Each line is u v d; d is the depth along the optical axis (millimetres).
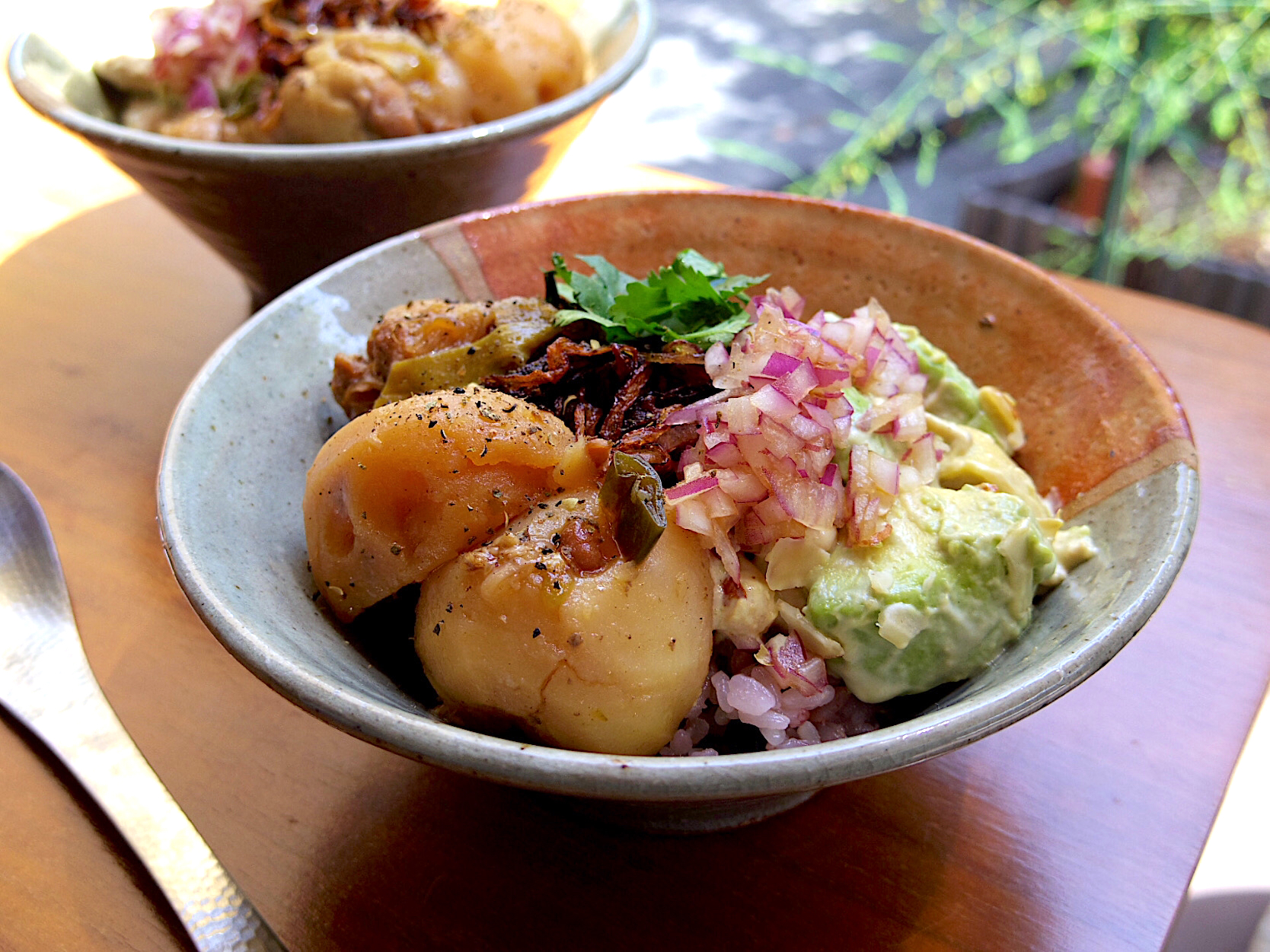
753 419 186
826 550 188
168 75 322
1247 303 551
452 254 244
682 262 224
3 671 206
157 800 184
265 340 216
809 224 249
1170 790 190
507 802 189
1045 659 159
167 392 284
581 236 253
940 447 212
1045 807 188
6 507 241
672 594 173
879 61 777
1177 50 590
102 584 230
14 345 302
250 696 207
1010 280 231
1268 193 629
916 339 230
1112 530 191
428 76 303
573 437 194
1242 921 286
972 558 185
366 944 169
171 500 176
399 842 183
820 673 187
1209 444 264
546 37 320
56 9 329
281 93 302
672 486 192
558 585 167
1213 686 208
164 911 172
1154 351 293
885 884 177
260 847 182
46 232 354
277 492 205
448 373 210
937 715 145
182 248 347
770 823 185
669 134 695
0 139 413
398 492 180
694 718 192
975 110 716
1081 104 622
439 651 175
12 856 179
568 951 169
